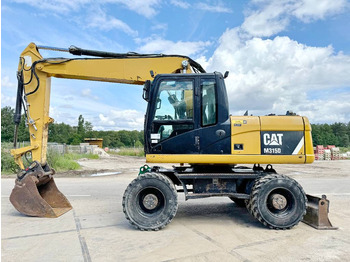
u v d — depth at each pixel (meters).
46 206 5.53
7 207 6.40
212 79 5.25
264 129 5.19
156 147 5.15
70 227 4.91
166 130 5.18
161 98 5.24
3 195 7.81
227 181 5.31
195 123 5.14
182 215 5.86
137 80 6.07
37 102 6.01
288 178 4.95
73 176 12.79
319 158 27.83
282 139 5.20
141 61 6.07
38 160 5.91
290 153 5.18
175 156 5.10
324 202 4.97
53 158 15.58
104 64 6.05
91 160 23.70
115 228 4.88
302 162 5.17
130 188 4.82
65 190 8.85
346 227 5.04
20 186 5.59
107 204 6.79
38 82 5.97
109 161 22.77
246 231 4.77
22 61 6.02
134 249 3.90
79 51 6.08
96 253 3.76
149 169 5.56
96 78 6.16
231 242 4.21
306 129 5.25
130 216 4.75
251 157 5.13
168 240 4.28
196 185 5.30
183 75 5.25
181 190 5.63
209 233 4.65
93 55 6.15
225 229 4.88
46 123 6.10
